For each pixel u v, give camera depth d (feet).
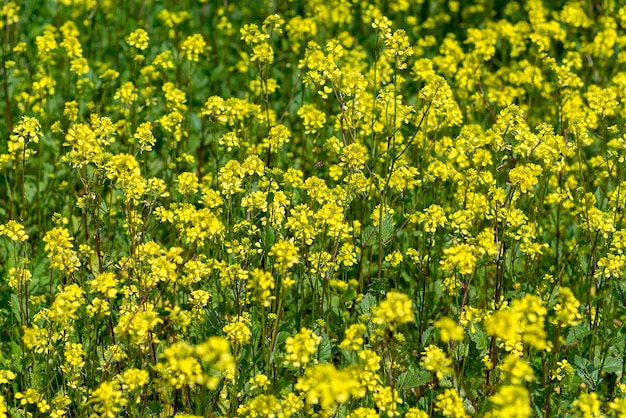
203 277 18.04
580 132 20.18
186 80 29.58
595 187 23.93
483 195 20.31
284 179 19.34
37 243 21.17
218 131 26.50
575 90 26.30
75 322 17.38
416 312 19.99
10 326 19.30
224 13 34.50
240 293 17.89
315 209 19.89
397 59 18.78
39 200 22.56
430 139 24.77
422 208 21.79
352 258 17.63
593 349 18.17
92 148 16.87
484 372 18.12
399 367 16.51
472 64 27.04
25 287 16.98
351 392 13.10
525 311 12.67
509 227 18.69
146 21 35.01
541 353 18.28
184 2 35.99
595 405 13.51
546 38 25.46
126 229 21.18
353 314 18.39
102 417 13.51
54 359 16.67
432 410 16.49
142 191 16.75
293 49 29.37
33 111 25.25
